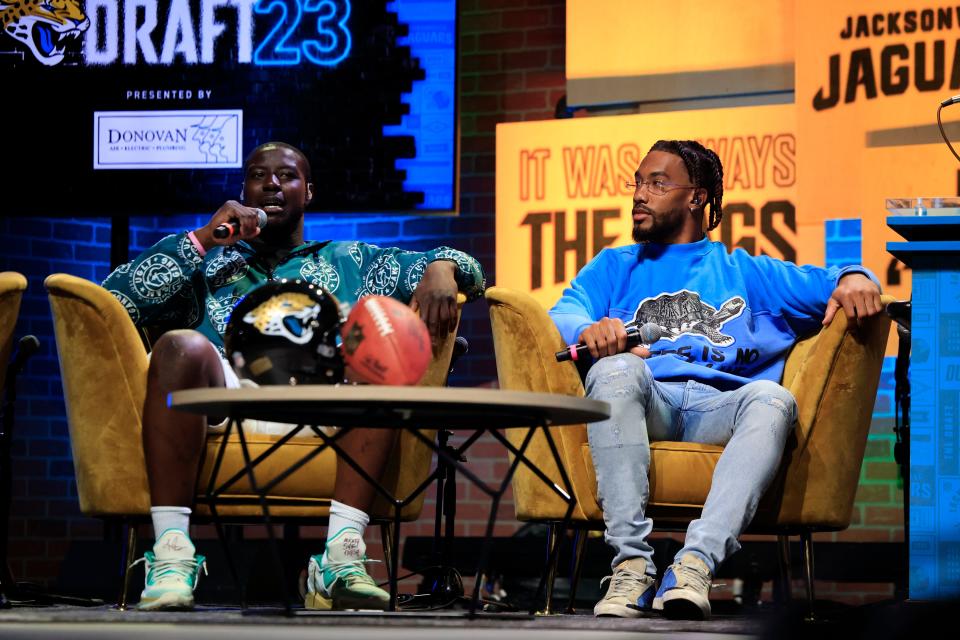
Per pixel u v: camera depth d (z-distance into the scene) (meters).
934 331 3.12
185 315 4.01
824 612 3.24
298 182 4.24
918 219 3.11
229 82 6.61
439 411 2.71
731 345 3.81
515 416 2.80
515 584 5.48
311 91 6.57
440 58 6.50
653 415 3.56
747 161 6.43
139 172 6.64
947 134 6.15
